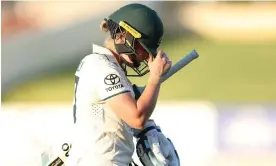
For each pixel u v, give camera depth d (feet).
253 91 204.33
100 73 42.60
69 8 260.83
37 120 108.37
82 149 43.16
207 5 285.02
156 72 41.68
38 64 233.55
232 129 110.32
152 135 46.19
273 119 111.04
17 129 106.52
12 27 249.14
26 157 105.29
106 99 42.22
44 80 225.56
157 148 45.83
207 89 203.31
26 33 244.63
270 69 227.40
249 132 110.83
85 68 43.42
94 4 262.26
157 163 45.93
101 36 250.37
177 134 110.32
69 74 232.73
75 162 43.42
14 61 229.25
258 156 109.70
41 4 258.98
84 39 248.11
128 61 44.09
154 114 110.93
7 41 237.86
